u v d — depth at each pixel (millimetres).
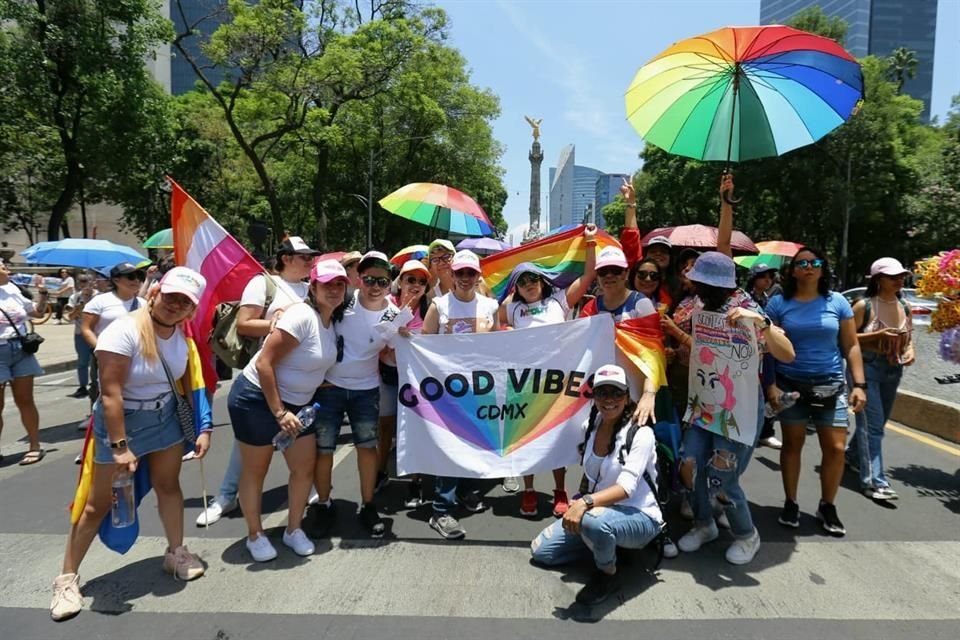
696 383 3736
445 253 5430
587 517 3205
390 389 4953
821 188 28938
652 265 4566
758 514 4461
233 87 23359
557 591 3354
